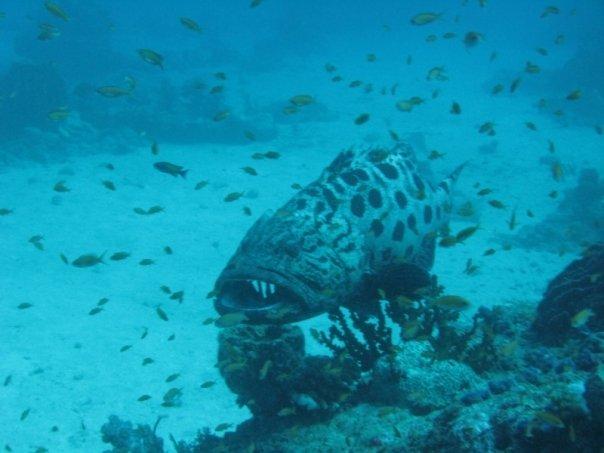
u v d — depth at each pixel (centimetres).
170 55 4969
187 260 1441
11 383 870
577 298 598
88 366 938
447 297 455
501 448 305
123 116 2781
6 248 1455
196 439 629
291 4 9050
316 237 555
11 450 696
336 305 573
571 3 13712
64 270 1334
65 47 4278
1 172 2197
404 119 3312
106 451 680
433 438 346
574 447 275
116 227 1658
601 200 1912
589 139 2917
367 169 650
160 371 941
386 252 638
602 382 268
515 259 1542
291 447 464
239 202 1936
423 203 704
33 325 1060
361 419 474
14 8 9050
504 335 645
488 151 2666
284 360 512
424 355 484
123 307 1162
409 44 6981
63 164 2345
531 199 2083
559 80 4075
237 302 525
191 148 2702
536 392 328
